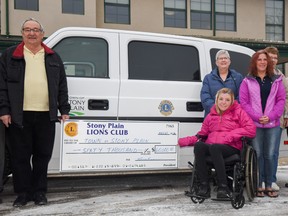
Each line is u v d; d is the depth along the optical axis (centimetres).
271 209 416
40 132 412
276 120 459
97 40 473
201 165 421
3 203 437
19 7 1183
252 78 457
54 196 478
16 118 388
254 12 1494
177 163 480
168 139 477
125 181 584
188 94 493
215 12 1442
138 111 472
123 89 469
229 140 418
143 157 469
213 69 513
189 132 490
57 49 460
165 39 498
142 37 488
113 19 1329
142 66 484
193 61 507
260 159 467
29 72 399
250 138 431
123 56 477
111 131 459
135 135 467
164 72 492
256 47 1162
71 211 407
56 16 1212
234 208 415
